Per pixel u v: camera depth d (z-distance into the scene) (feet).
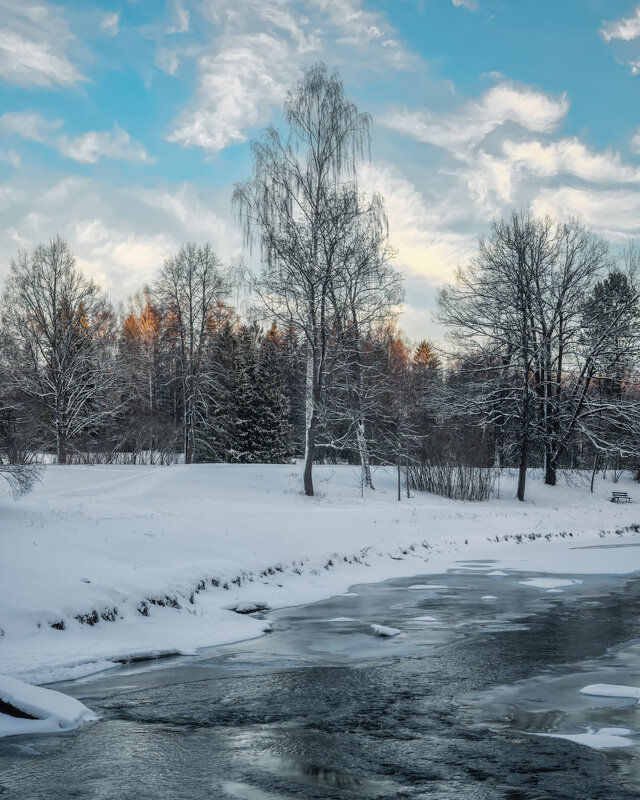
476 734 25.35
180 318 183.21
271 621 48.85
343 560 73.31
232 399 217.97
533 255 152.15
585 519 123.95
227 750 23.97
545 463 161.89
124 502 89.04
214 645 41.60
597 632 43.62
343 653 39.27
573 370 153.58
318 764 22.62
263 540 71.56
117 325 264.11
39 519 67.92
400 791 20.43
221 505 94.94
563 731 25.57
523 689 31.24
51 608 40.75
